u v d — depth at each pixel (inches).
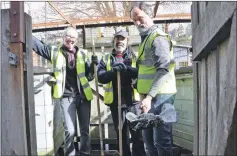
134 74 128.8
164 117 98.9
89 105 140.6
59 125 152.2
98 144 175.5
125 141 134.3
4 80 67.0
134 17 104.7
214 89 65.2
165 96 101.7
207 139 73.0
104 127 174.6
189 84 140.6
